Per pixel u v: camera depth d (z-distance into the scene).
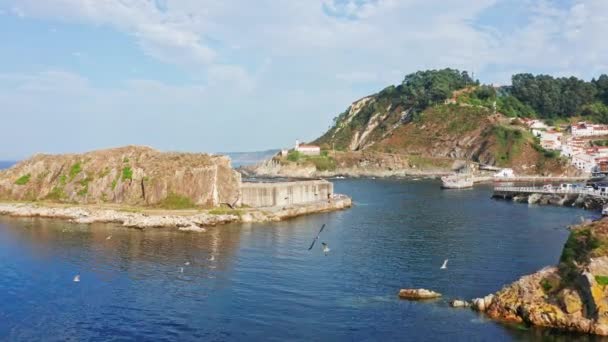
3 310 60.84
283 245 93.75
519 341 49.50
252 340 52.34
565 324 51.16
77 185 139.62
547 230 109.06
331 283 69.75
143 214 119.81
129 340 52.84
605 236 58.41
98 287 68.69
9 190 143.38
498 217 129.75
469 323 54.41
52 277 73.12
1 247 91.12
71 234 103.12
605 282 51.66
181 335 53.84
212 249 90.12
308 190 147.38
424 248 91.38
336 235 104.06
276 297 64.38
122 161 143.62
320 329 54.59
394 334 52.81
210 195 129.62
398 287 67.75
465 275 73.00
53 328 55.84
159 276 73.50
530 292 55.50
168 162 138.12
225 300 63.47
